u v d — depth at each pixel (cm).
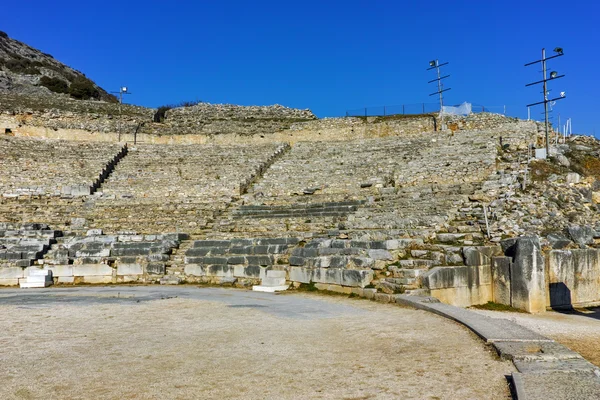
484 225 1908
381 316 1270
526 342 897
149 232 2650
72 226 2734
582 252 1719
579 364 755
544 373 705
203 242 2370
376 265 1677
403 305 1415
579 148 2877
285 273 1958
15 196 3156
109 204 3053
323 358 868
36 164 3616
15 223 2631
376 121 4341
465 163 2853
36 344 1003
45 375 784
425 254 1694
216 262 2181
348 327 1141
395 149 3662
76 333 1115
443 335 1020
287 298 1669
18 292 1961
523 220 1917
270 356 886
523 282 1552
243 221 2619
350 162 3581
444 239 1819
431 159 3161
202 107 4950
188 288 2028
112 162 3788
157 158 3956
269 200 3062
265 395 680
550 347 857
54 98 5041
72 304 1587
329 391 693
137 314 1380
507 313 1498
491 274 1655
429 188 2614
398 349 920
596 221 1948
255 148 4169
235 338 1042
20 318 1323
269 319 1270
